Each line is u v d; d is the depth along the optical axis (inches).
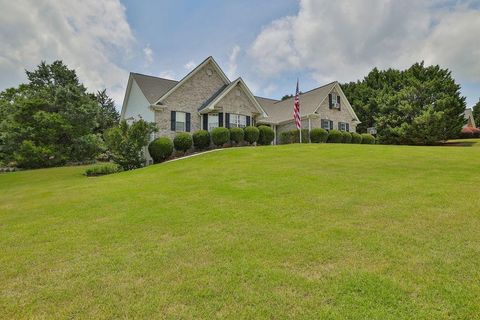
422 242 163.0
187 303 115.1
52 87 1158.3
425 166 408.8
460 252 149.6
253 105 916.0
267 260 149.4
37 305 117.3
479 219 194.5
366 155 527.8
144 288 127.2
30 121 1018.1
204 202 268.4
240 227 198.8
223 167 461.1
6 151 985.5
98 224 221.0
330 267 139.8
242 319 104.3
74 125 1074.7
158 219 224.5
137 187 360.5
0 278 141.9
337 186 303.4
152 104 760.3
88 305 116.0
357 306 109.3
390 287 120.6
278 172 392.8
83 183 446.9
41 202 318.3
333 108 1125.1
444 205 226.5
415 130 1134.4
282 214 222.5
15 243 189.2
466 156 508.1
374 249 156.8
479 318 100.7
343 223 197.9
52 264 155.6
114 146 660.1
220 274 136.9
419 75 1317.7
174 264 149.2
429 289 118.5
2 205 326.0
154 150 708.7
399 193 266.7
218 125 839.1
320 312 106.3
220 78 901.2
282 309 109.0
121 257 160.1
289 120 1062.4
